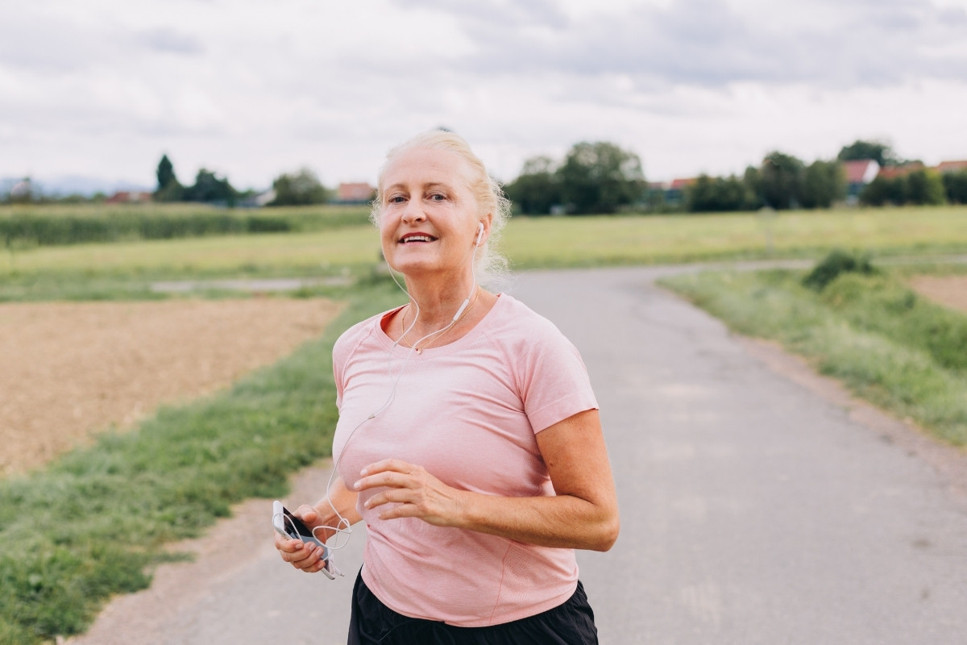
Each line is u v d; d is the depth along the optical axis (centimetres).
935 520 536
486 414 179
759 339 1439
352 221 8181
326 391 897
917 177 9694
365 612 201
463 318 193
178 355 1373
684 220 8250
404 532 190
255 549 505
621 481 630
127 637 391
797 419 830
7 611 386
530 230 6856
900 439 744
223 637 393
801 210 10044
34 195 8575
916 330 1797
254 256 4547
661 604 425
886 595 430
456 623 186
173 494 570
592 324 1638
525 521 172
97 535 494
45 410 962
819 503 573
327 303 2277
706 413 860
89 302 2425
